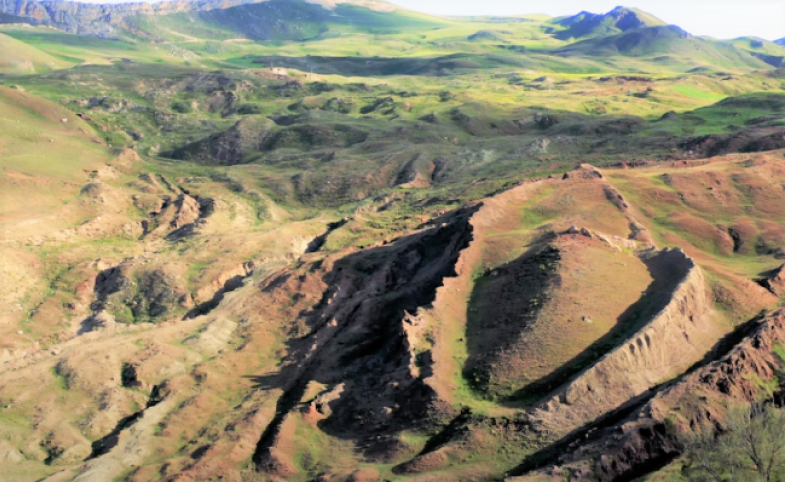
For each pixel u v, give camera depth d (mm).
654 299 78125
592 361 70875
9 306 113438
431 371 74000
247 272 123875
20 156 167750
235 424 77438
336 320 95125
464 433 66688
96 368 89250
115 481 70938
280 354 92688
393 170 172500
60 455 76812
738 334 76625
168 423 79625
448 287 86438
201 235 142875
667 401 64688
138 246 140625
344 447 71562
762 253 96875
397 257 105438
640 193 109312
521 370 71938
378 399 75438
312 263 109688
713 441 59719
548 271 82875
